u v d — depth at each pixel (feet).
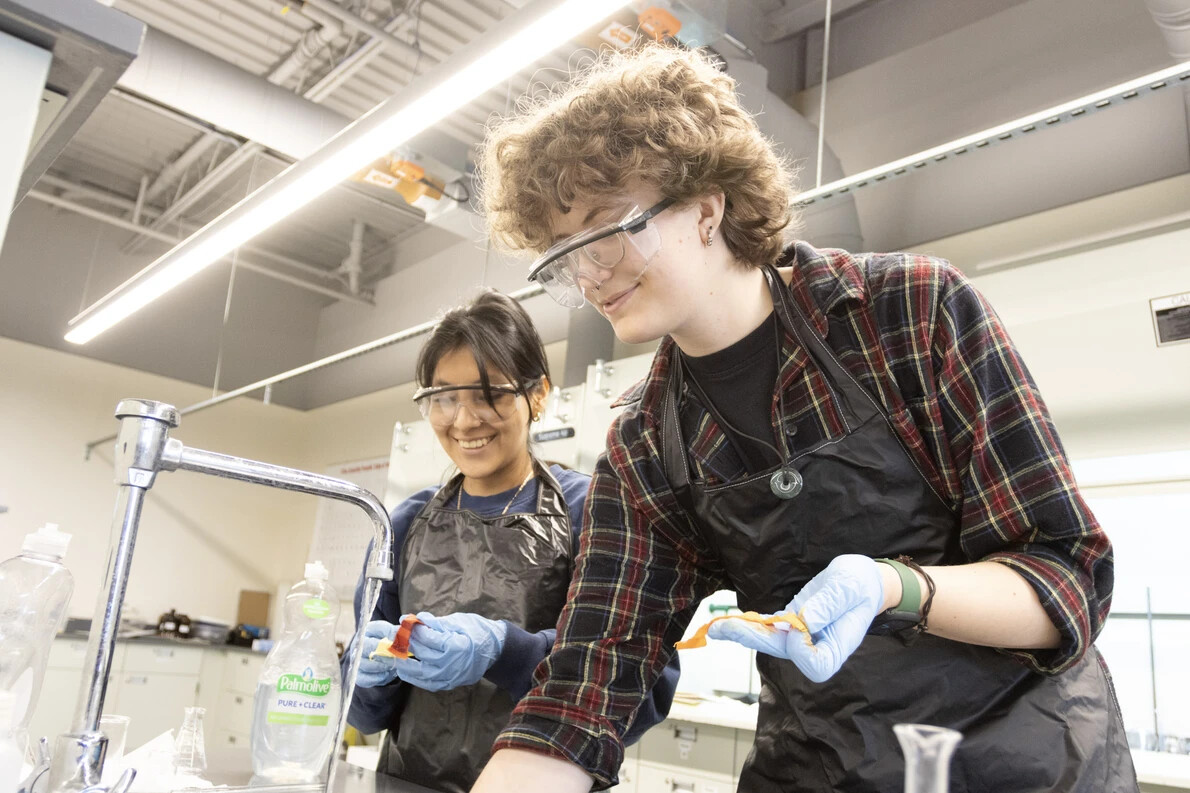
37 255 20.92
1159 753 8.36
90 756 2.30
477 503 5.48
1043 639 2.86
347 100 16.51
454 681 4.30
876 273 3.40
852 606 2.58
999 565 2.92
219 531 22.35
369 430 21.93
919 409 3.26
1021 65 12.01
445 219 12.55
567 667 3.65
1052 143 11.39
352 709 5.03
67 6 2.48
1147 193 10.37
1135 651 9.48
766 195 3.28
